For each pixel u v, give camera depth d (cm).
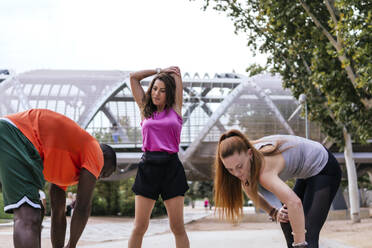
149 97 403
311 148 332
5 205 282
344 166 3344
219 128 3078
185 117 3183
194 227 1798
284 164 311
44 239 1153
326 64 1380
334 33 1167
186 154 3077
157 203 3077
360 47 1116
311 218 322
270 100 3112
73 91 3359
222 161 294
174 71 411
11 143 286
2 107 3300
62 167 311
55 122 305
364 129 1442
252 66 1842
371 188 5594
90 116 3266
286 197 279
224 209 320
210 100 3262
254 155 293
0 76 3606
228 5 1484
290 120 3114
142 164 388
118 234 1420
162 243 973
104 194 3097
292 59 1653
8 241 1041
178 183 388
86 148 310
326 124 1830
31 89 3372
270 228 1670
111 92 3309
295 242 285
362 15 1107
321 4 1287
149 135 387
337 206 2783
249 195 320
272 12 1308
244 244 931
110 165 355
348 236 1177
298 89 1784
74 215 306
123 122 3353
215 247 869
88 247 916
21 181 280
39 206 289
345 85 1416
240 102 3112
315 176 333
